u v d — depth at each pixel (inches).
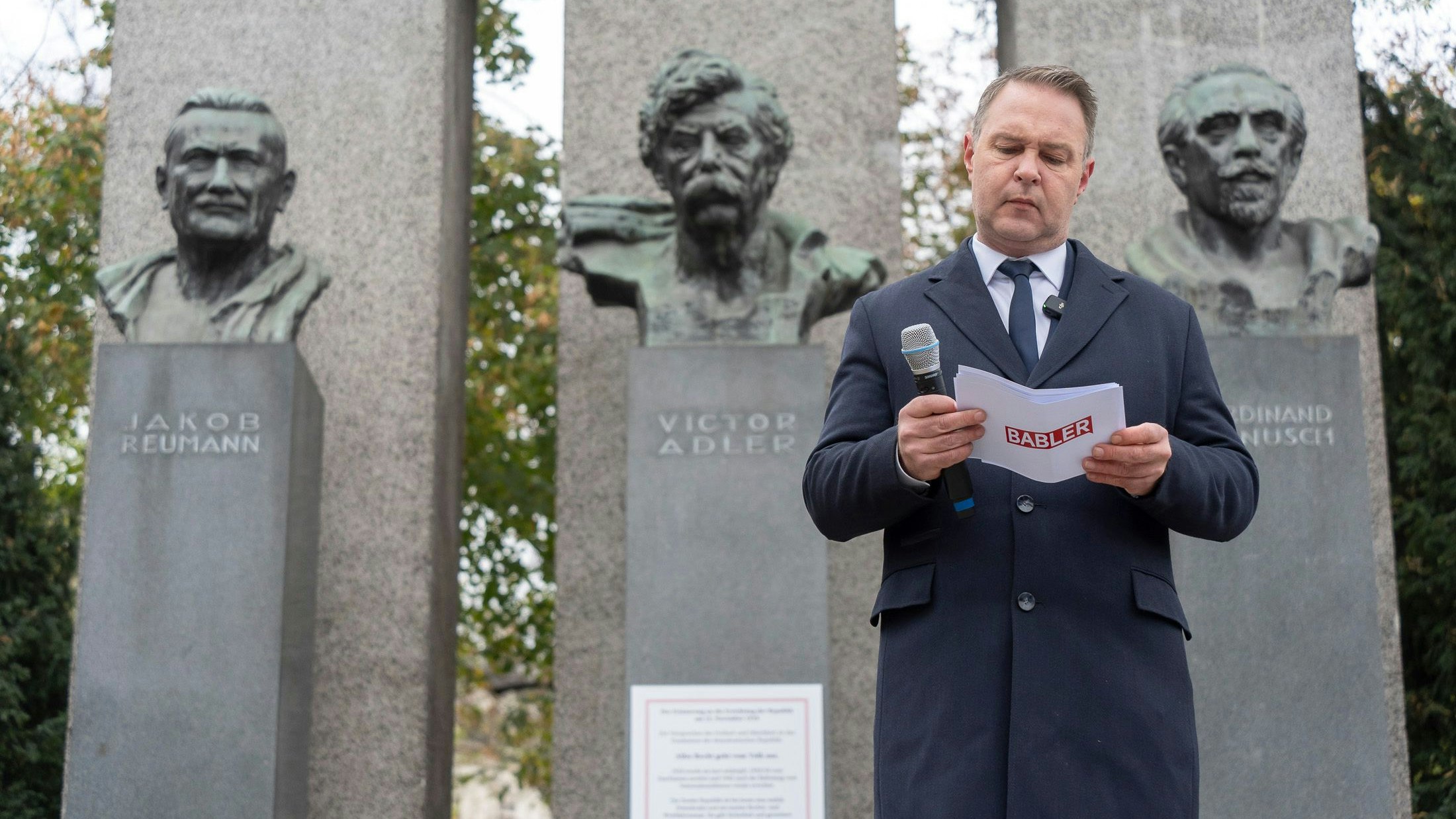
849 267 236.7
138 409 219.1
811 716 211.8
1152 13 282.2
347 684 252.7
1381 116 310.7
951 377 103.0
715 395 218.7
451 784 281.0
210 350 221.1
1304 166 274.2
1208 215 239.0
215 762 209.6
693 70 226.5
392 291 267.1
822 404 218.2
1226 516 98.7
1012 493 100.1
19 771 289.3
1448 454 287.9
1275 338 222.4
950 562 99.8
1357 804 211.0
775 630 213.5
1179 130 239.6
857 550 270.4
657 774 211.0
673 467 217.2
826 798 209.9
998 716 96.4
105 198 272.2
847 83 289.7
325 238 269.9
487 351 439.5
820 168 286.7
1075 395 90.1
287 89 276.2
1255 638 214.4
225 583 214.4
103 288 236.4
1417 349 295.9
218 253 236.1
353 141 273.4
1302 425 220.1
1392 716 249.4
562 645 270.1
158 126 275.4
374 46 277.0
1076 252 108.7
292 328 234.1
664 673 212.8
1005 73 108.8
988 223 106.3
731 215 225.1
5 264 352.2
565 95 289.4
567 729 267.6
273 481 217.5
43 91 360.8
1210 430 104.6
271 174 237.3
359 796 249.4
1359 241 236.7
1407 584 293.3
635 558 215.5
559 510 274.1
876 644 267.6
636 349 219.5
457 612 287.7
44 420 338.6
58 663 298.4
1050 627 97.1
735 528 215.6
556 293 442.3
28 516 303.3
